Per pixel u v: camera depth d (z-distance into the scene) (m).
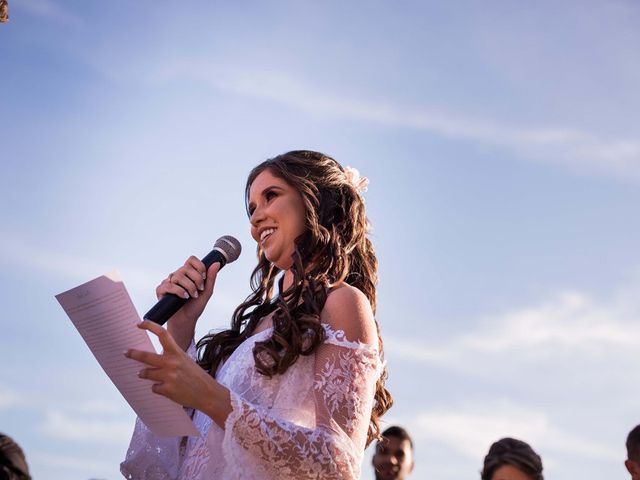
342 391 2.69
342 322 2.81
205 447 2.86
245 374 2.85
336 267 3.05
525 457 3.50
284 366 2.78
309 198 3.12
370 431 3.13
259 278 3.33
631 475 3.55
